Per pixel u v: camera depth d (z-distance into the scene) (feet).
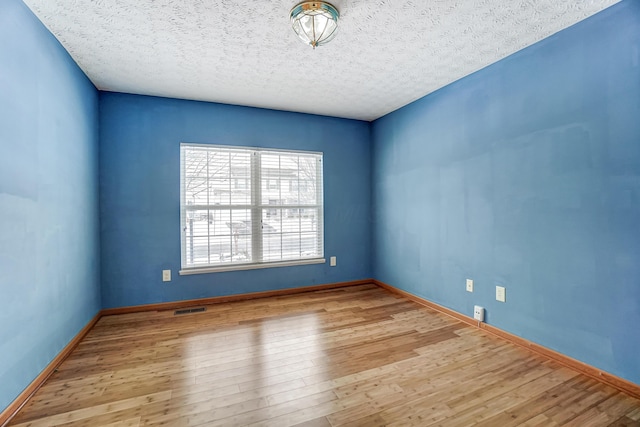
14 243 5.00
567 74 6.36
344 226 12.91
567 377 5.99
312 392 5.51
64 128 6.92
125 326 8.57
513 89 7.46
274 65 7.98
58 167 6.59
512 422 4.73
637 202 5.39
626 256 5.54
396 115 11.71
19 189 5.15
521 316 7.34
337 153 12.73
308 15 5.57
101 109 9.43
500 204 7.82
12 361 4.91
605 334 5.82
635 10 5.36
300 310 9.90
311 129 12.22
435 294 9.98
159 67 8.00
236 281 11.02
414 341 7.60
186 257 10.43
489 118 8.09
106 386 5.68
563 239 6.48
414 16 5.91
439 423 4.70
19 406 5.00
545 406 5.12
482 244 8.32
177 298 10.27
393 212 12.00
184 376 6.03
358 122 13.15
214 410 5.01
